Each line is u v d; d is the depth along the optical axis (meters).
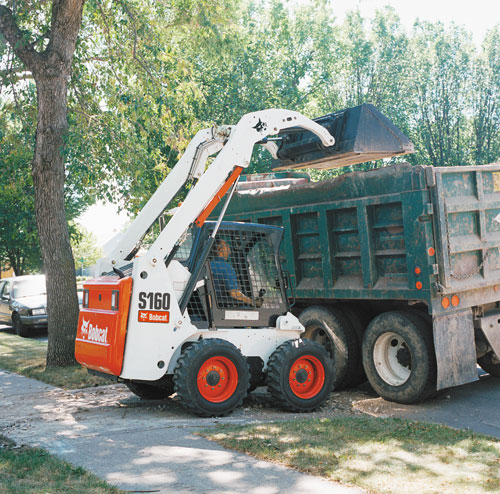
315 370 7.84
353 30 41.69
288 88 33.56
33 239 30.08
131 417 7.29
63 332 11.41
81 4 11.40
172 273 7.47
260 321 7.97
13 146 14.21
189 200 7.43
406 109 42.44
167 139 14.52
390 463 5.14
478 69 43.28
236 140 7.76
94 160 13.73
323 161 8.95
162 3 14.84
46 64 11.32
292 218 9.66
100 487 4.56
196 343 7.25
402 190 8.08
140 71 14.30
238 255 7.96
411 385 8.04
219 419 7.11
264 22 34.00
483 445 5.72
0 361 12.53
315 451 5.46
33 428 6.77
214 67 28.67
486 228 8.43
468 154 44.12
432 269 7.82
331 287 9.15
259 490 4.54
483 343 8.70
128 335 7.11
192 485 4.66
